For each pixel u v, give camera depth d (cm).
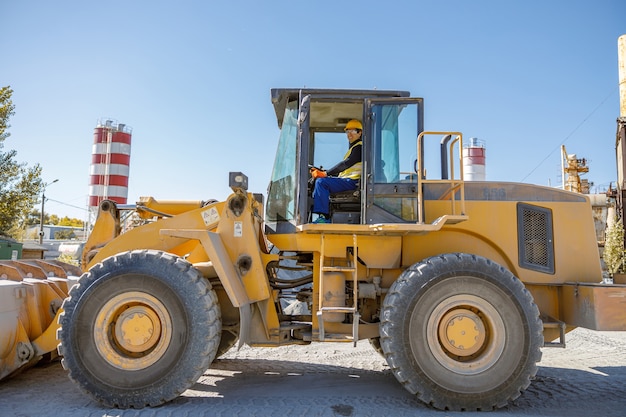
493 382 392
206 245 404
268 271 512
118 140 4425
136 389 381
